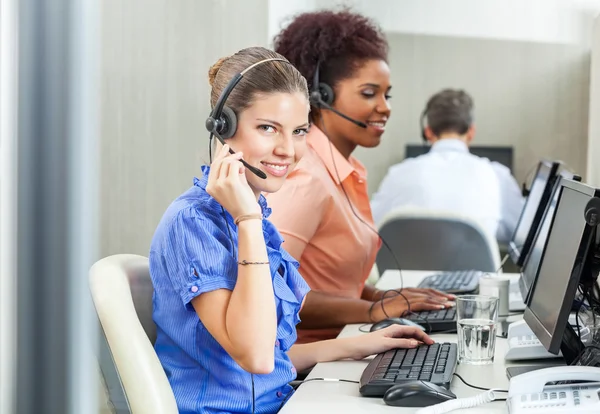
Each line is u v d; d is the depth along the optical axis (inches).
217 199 50.7
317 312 81.7
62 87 31.9
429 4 207.0
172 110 95.4
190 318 52.0
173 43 96.0
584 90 203.6
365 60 87.7
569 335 57.5
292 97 53.5
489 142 207.8
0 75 31.0
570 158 205.2
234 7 125.5
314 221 81.0
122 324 48.1
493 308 62.2
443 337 73.4
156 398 47.3
